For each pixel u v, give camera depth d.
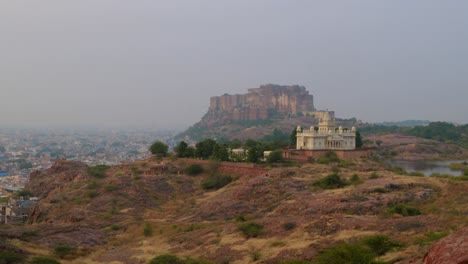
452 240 23.91
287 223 58.62
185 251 59.69
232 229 62.66
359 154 143.12
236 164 123.56
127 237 76.31
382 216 58.38
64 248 64.19
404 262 34.44
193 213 90.44
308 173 100.06
